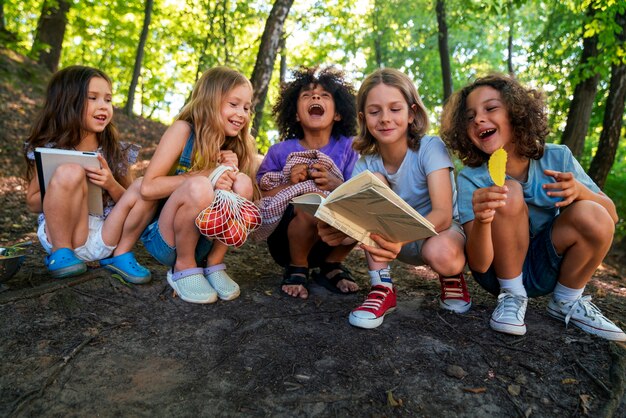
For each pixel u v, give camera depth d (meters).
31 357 1.78
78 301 2.21
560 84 8.66
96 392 1.62
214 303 2.37
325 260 2.78
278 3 6.21
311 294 2.62
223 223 2.22
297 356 1.91
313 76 2.80
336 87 2.78
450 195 2.28
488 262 2.11
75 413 1.51
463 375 1.80
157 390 1.65
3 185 5.02
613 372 1.81
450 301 2.40
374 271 2.32
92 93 2.46
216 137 2.46
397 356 1.93
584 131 7.37
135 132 9.38
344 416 1.57
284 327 2.15
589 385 1.77
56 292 2.21
